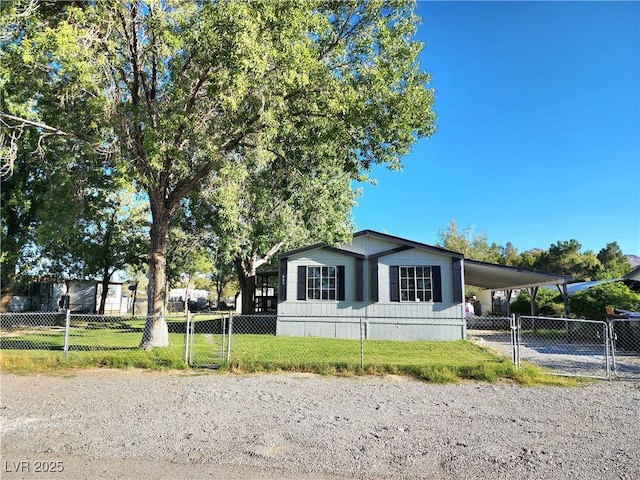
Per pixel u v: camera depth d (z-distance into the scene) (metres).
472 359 10.45
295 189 17.44
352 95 10.34
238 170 11.52
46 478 3.76
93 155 10.53
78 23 8.54
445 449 4.56
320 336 15.97
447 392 7.13
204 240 20.16
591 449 4.58
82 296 33.12
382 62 10.82
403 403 6.42
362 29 11.36
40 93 10.48
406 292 15.75
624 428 5.29
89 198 16.77
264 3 8.70
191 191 13.17
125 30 9.46
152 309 11.34
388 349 12.32
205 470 3.98
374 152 11.79
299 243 20.23
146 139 9.20
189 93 9.95
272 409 6.04
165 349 10.66
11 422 5.37
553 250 44.03
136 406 6.15
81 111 10.04
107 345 12.55
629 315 13.88
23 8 8.77
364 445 4.66
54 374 8.31
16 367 8.72
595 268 40.16
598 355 11.76
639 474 3.97
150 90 10.86
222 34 8.45
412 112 10.48
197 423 5.38
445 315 15.34
